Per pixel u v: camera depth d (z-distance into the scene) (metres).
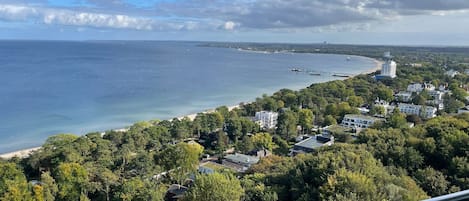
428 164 33.50
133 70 198.38
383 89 114.81
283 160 43.69
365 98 113.56
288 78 190.25
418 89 129.12
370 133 42.50
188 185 46.50
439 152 33.47
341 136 64.75
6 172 42.00
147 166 49.09
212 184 28.48
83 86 136.12
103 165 49.94
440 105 102.06
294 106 98.31
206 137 77.00
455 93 110.75
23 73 167.38
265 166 41.81
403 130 43.56
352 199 21.02
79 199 41.56
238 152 65.94
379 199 21.86
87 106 103.31
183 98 122.94
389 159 33.16
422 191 26.03
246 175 38.66
